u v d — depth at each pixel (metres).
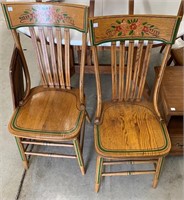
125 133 1.34
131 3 1.62
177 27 1.19
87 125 1.96
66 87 1.58
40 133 1.34
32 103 1.50
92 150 1.79
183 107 1.40
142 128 1.36
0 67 2.52
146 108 1.47
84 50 1.34
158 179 1.59
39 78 2.36
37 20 1.31
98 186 1.52
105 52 2.56
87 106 2.10
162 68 1.32
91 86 2.28
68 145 1.46
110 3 1.83
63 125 1.38
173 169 1.68
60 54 1.42
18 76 1.45
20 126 1.37
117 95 1.50
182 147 1.65
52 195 1.55
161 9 1.76
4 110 2.08
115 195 1.55
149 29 1.21
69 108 1.47
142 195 1.55
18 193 1.56
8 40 2.89
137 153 1.26
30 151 1.65
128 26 1.20
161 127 1.37
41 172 1.67
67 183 1.61
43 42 1.39
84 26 1.26
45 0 1.77
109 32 1.20
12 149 1.80
